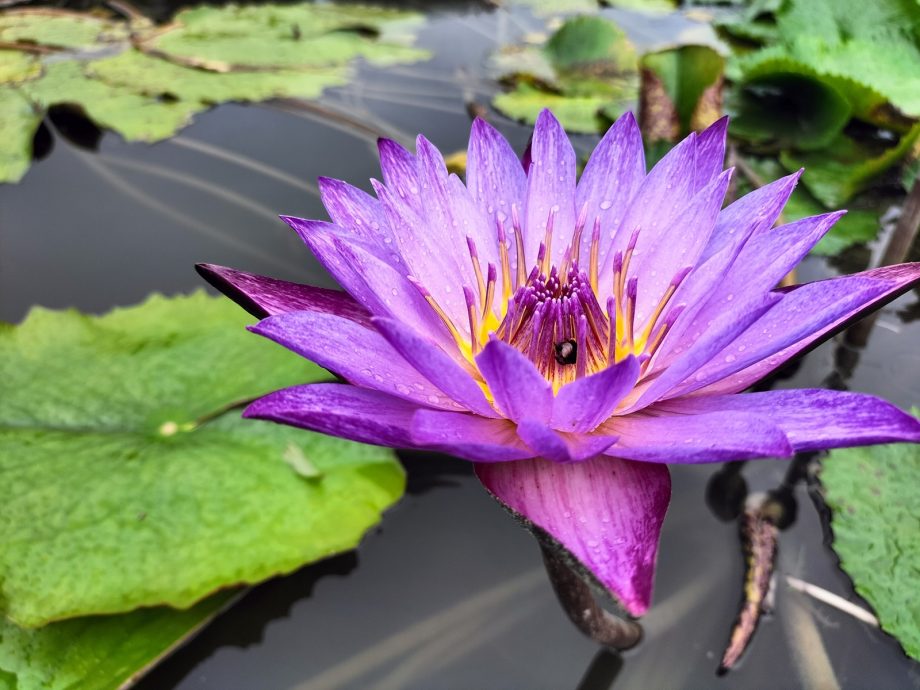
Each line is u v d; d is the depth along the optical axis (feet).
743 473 0.77
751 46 1.47
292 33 1.51
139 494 0.70
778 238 0.63
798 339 0.57
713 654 0.66
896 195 1.05
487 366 0.55
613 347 0.65
